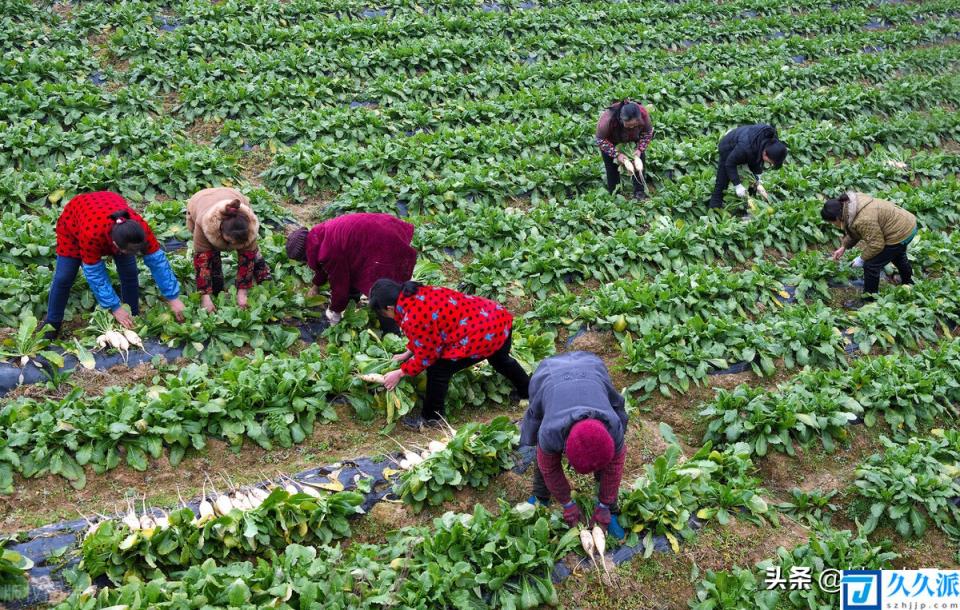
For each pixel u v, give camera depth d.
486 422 7.47
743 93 15.66
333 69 13.98
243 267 7.98
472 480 6.55
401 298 6.47
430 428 7.28
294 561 5.64
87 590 5.29
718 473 6.88
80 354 7.33
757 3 20.16
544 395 5.61
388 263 7.58
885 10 21.08
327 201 11.08
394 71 14.41
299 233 7.71
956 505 6.97
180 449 6.59
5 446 6.13
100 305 7.74
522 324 8.58
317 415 7.19
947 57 18.56
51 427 6.32
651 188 12.09
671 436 7.38
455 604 5.46
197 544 5.68
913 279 10.23
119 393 6.81
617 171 11.34
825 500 6.93
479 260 9.76
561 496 5.76
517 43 16.14
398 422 7.30
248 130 12.05
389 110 12.92
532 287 9.50
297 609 5.40
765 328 8.81
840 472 7.33
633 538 6.11
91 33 13.87
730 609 5.78
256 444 6.87
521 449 6.85
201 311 7.93
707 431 7.59
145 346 7.67
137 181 10.21
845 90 16.02
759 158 10.77
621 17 18.19
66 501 6.12
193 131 12.16
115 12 14.16
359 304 8.55
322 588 5.43
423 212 10.88
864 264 9.72
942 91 16.89
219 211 7.39
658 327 8.80
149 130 11.20
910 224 9.35
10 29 13.01
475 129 12.59
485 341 6.55
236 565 5.54
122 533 5.55
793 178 12.20
